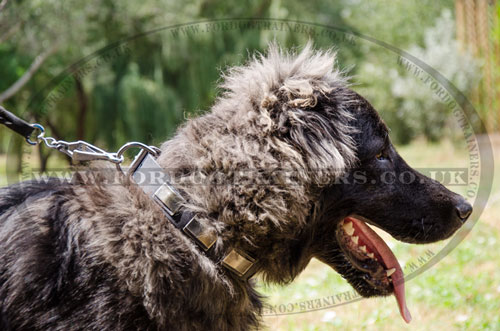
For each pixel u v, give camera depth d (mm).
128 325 2385
